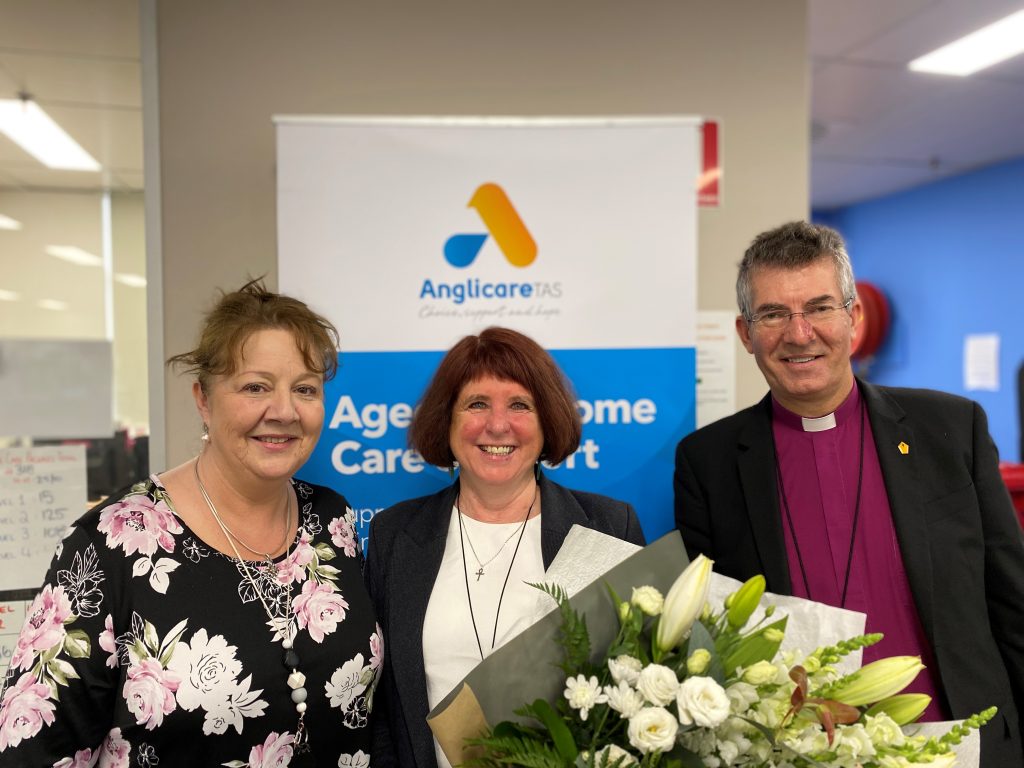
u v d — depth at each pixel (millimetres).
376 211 1880
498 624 1335
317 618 1182
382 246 1885
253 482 1159
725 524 1562
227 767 1083
